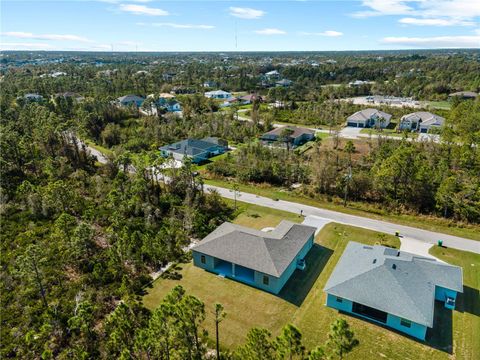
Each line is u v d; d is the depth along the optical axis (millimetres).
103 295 29562
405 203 46312
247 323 26891
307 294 30172
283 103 119812
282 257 31547
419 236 39562
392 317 25938
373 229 41250
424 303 25797
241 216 45188
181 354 21141
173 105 112875
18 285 31203
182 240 38156
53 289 30438
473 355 23656
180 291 22422
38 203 44156
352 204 47969
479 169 53312
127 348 21969
